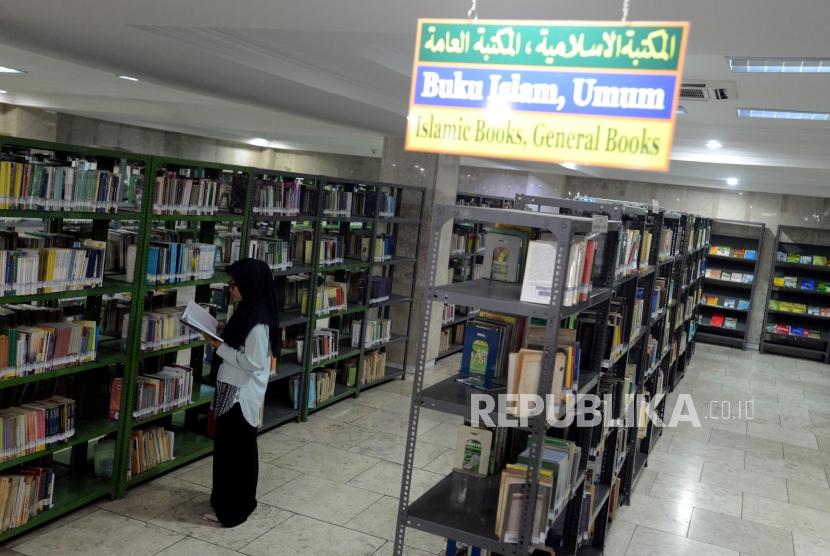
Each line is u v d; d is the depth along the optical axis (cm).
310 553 438
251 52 511
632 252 427
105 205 430
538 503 291
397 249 892
